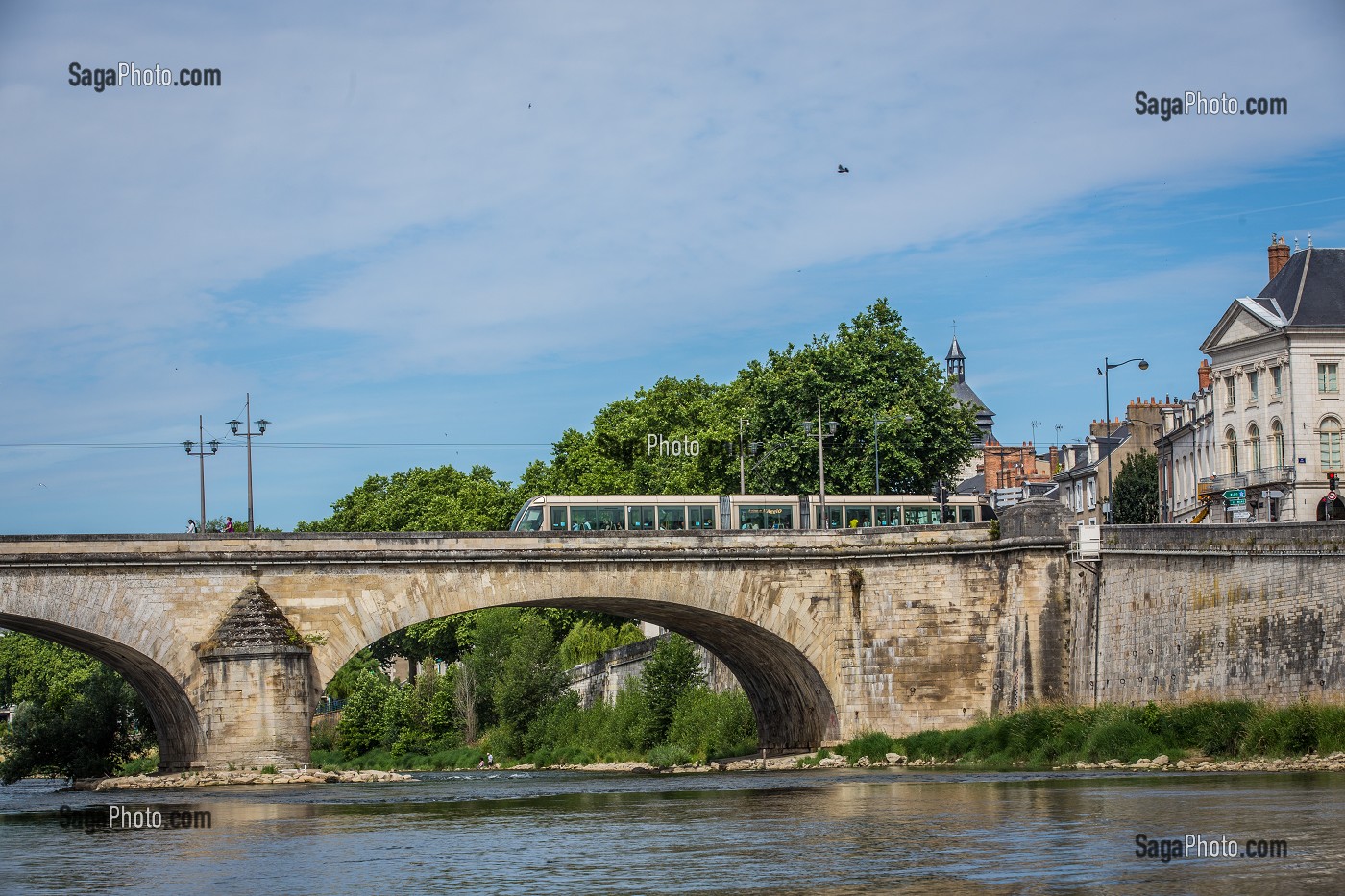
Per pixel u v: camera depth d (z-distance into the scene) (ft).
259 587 264.31
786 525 333.83
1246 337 381.60
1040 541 274.16
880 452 383.45
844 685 290.97
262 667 259.39
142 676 275.39
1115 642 257.14
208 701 258.98
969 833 154.10
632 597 282.36
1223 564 227.20
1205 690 230.27
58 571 254.68
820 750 290.56
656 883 131.64
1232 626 224.33
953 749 270.26
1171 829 147.95
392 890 132.05
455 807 209.46
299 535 266.36
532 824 180.86
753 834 162.40
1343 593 200.85
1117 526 258.78
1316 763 196.65
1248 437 382.83
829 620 291.79
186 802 225.76
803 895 123.44
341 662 266.77
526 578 276.82
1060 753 245.65
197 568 261.65
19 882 142.20
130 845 168.45
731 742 344.49
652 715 371.35
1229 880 123.34
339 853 156.66
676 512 327.67
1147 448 526.16
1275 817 152.25
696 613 291.99
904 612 287.28
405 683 539.29
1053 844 143.23
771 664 309.22
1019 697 273.75
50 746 349.82
